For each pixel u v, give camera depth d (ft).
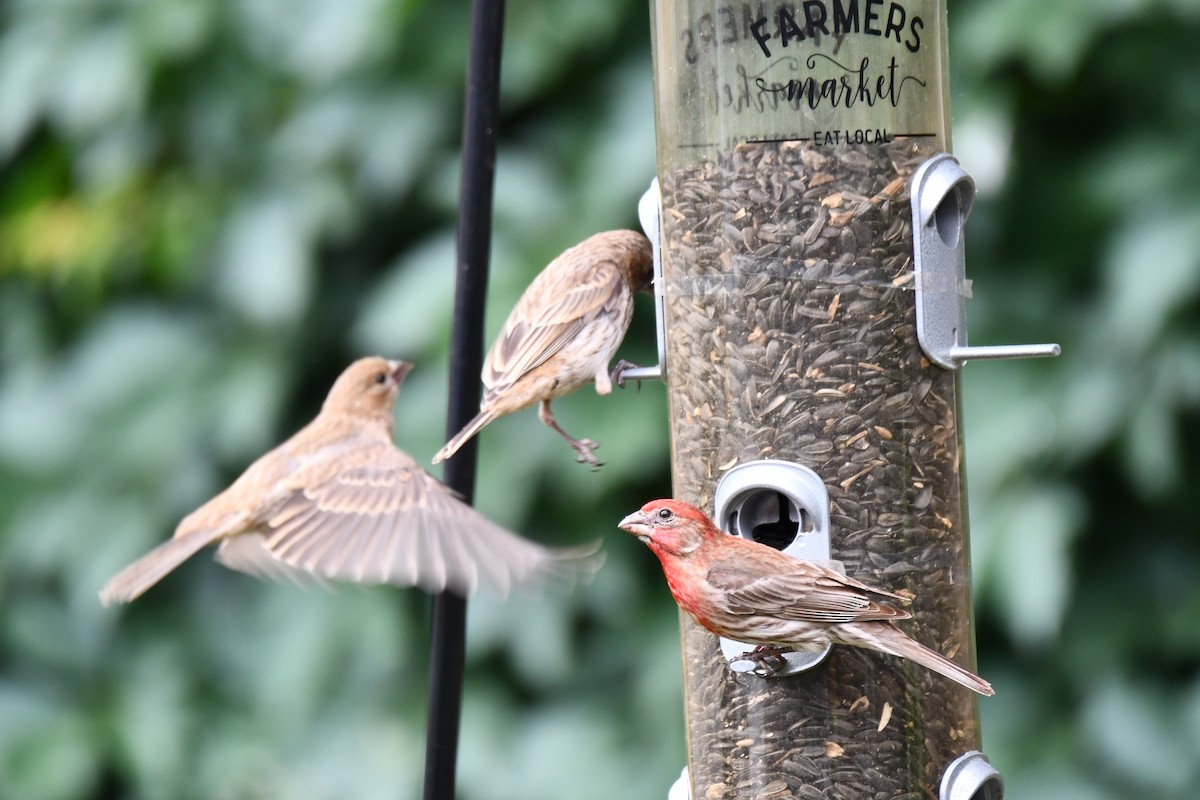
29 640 40.32
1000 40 35.19
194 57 40.24
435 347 37.32
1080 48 34.81
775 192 27.17
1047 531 34.65
